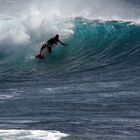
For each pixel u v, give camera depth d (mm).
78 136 53594
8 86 81000
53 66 94062
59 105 68500
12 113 65062
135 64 92688
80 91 75875
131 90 75750
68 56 98750
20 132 53375
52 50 99062
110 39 105938
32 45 103312
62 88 78188
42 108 67188
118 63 93875
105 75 85812
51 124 59156
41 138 51562
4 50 102062
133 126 57906
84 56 98875
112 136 53938
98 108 66688
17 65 96000
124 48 102500
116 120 60625
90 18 111250
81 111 65312
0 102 70875
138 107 67000
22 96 74125
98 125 58438
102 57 98062
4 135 52438
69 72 89375
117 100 70438
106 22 110188
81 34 107125
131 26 109625
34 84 81750
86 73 87938
